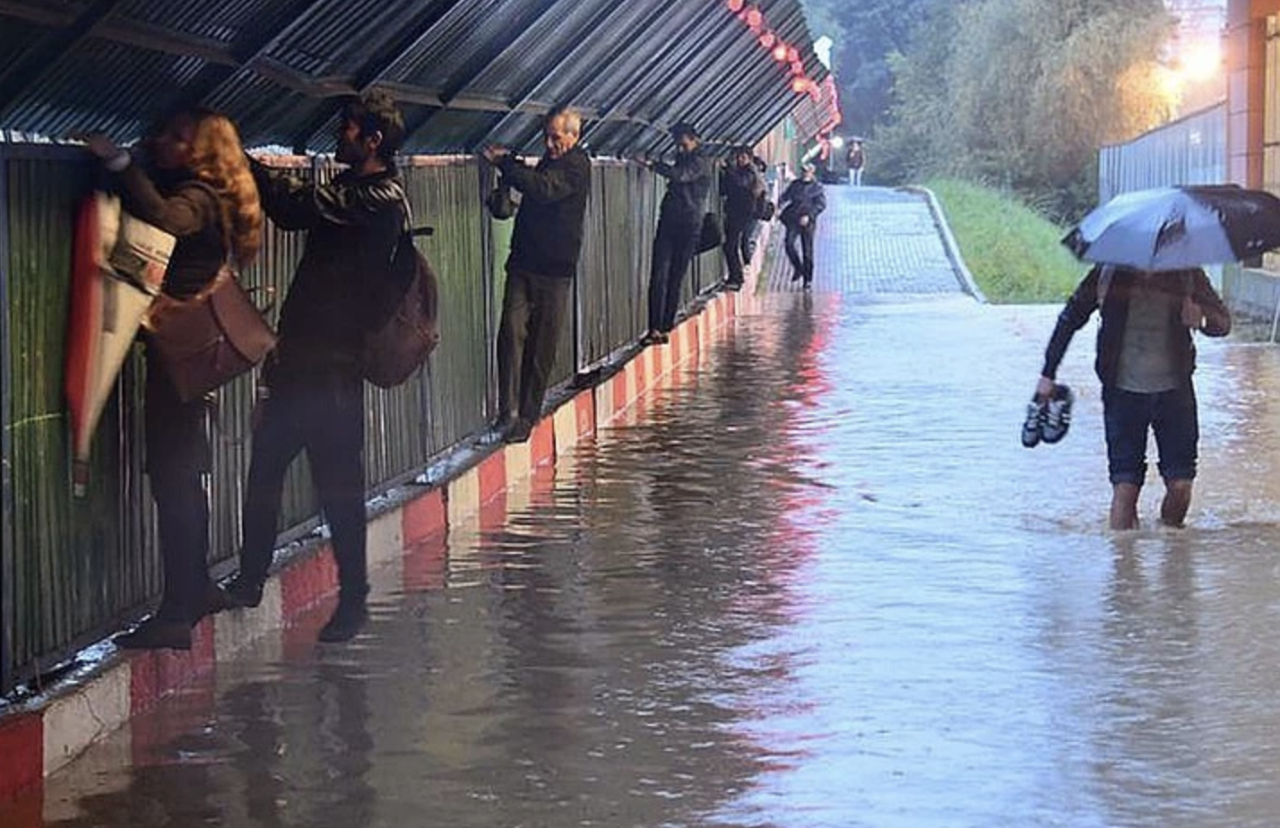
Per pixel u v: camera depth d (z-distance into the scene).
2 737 7.74
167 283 8.81
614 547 13.16
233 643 10.20
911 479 16.08
